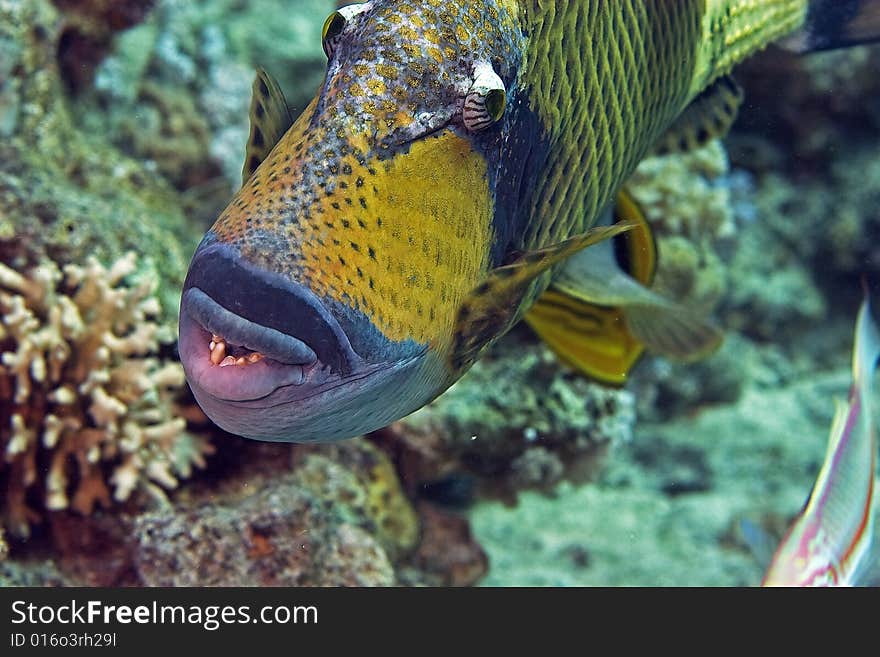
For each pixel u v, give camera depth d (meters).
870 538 0.62
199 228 1.37
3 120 1.14
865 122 2.00
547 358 1.20
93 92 1.40
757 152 2.08
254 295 0.51
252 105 0.60
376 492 1.10
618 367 0.90
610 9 0.64
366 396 0.54
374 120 0.54
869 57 1.90
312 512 0.96
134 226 1.08
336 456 1.07
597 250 0.76
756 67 1.88
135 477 0.90
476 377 1.20
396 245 0.54
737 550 1.52
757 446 1.82
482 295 0.57
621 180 0.70
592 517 1.61
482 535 1.51
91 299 0.93
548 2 0.60
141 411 0.93
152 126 1.43
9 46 1.14
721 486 1.71
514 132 0.59
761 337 2.12
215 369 0.52
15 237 0.95
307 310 0.51
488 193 0.58
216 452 0.99
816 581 0.59
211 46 1.48
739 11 0.76
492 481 1.25
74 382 0.91
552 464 1.23
